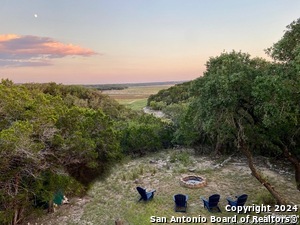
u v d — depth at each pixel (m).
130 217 11.18
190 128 20.09
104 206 12.65
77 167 15.61
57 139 11.11
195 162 18.38
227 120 9.98
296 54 7.44
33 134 10.06
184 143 22.09
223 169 16.66
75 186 13.54
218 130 11.03
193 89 11.18
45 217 12.09
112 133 17.97
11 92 11.38
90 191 14.60
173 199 12.46
